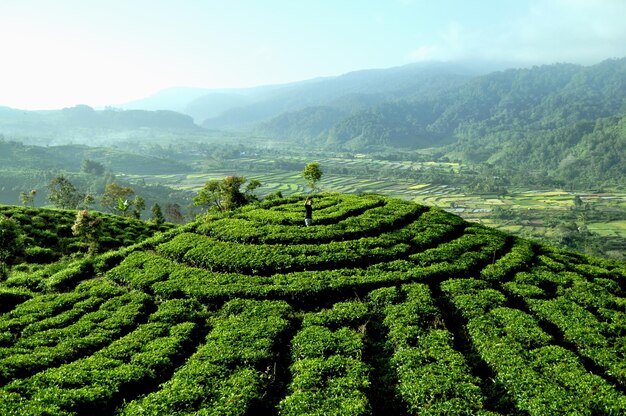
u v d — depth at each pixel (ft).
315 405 67.46
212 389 72.08
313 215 162.71
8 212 187.01
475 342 87.40
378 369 81.41
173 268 126.41
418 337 87.97
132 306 104.32
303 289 108.99
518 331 89.35
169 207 397.60
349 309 99.81
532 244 152.56
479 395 69.46
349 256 126.82
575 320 95.76
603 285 119.96
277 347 87.81
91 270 135.33
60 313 103.60
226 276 118.93
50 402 66.23
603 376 80.02
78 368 76.48
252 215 166.91
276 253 129.90
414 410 69.00
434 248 135.13
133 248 147.95
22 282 126.11
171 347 84.99
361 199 187.01
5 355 80.53
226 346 84.99
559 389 70.38
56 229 181.57
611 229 513.86
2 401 65.31
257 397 70.64
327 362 78.89
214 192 253.44
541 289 111.14
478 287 112.06
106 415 68.64
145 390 75.51
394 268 122.01
